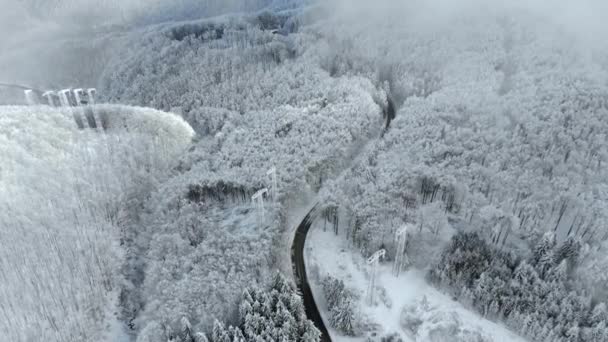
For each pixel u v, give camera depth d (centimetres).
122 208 11888
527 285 7875
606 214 9144
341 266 9550
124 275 10238
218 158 13025
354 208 9981
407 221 9856
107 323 9231
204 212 11250
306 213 11450
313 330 7594
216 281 8519
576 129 11762
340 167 13038
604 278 7744
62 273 9494
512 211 9912
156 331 7762
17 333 8300
